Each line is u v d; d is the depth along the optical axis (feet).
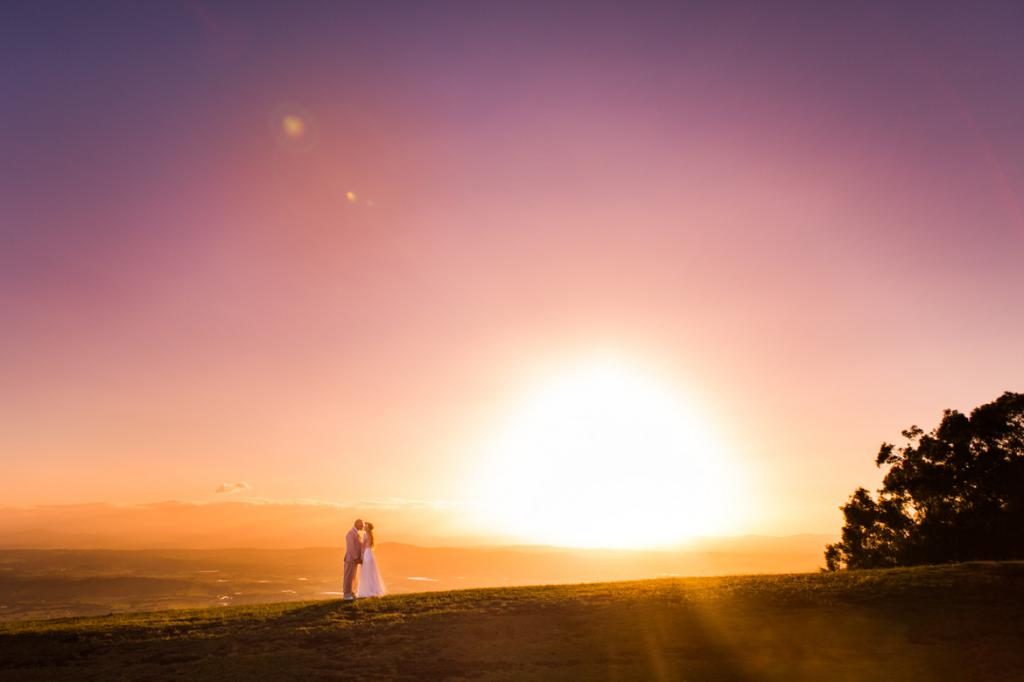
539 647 61.11
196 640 66.95
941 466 197.57
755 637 62.75
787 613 69.77
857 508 214.69
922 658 55.98
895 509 207.82
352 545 88.02
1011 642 58.75
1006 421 187.01
